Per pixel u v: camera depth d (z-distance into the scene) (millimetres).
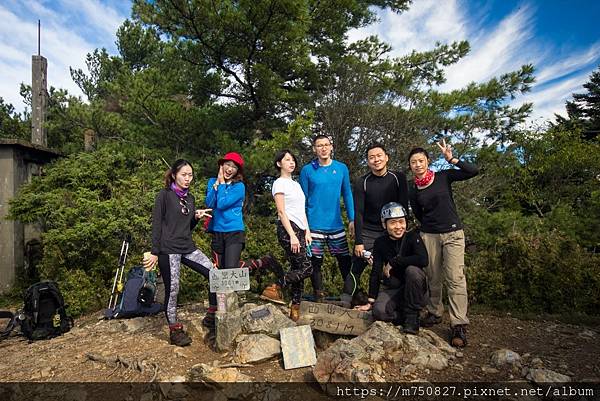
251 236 6648
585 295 4863
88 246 6453
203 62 9133
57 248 6543
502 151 11000
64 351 4262
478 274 5352
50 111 12203
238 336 3826
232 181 4270
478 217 9727
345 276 4535
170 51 9219
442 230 3848
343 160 10094
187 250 4031
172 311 3977
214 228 4297
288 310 4750
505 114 10602
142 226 6492
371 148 4172
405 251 3818
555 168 12766
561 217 9633
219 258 4332
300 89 9555
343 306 4234
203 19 7824
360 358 3217
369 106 10117
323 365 3242
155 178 7773
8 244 8547
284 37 8133
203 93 10023
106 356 3865
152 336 4375
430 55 10938
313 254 4359
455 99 10078
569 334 4078
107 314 5523
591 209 10086
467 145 10547
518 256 5285
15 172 8719
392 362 3295
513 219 9266
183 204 4062
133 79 9500
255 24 7762
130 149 8961
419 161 3881
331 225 4379
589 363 3338
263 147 8156
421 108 10062
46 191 7719
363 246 4176
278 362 3598
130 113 9898
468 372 3227
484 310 5023
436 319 4211
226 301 4230
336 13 9742
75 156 8523
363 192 4266
